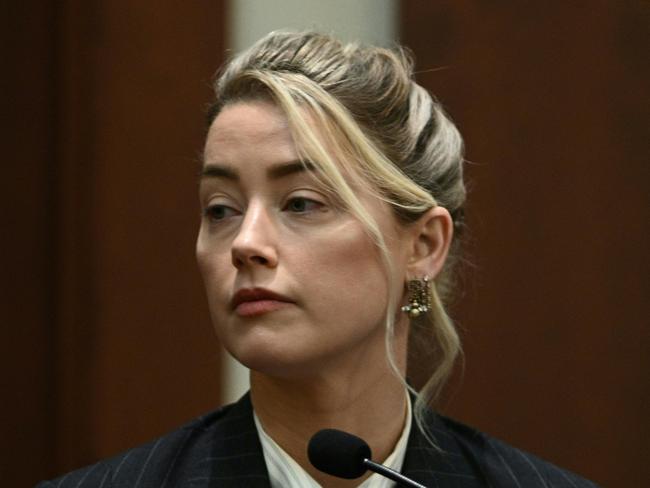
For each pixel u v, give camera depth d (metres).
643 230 10.62
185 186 9.59
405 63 6.70
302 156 5.98
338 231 5.99
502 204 10.41
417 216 6.35
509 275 10.38
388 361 6.30
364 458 5.78
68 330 9.32
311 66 6.29
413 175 6.42
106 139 9.43
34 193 9.38
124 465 6.62
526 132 10.47
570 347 10.46
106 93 9.44
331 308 5.96
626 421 10.55
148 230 9.52
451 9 10.37
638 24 10.66
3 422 9.27
